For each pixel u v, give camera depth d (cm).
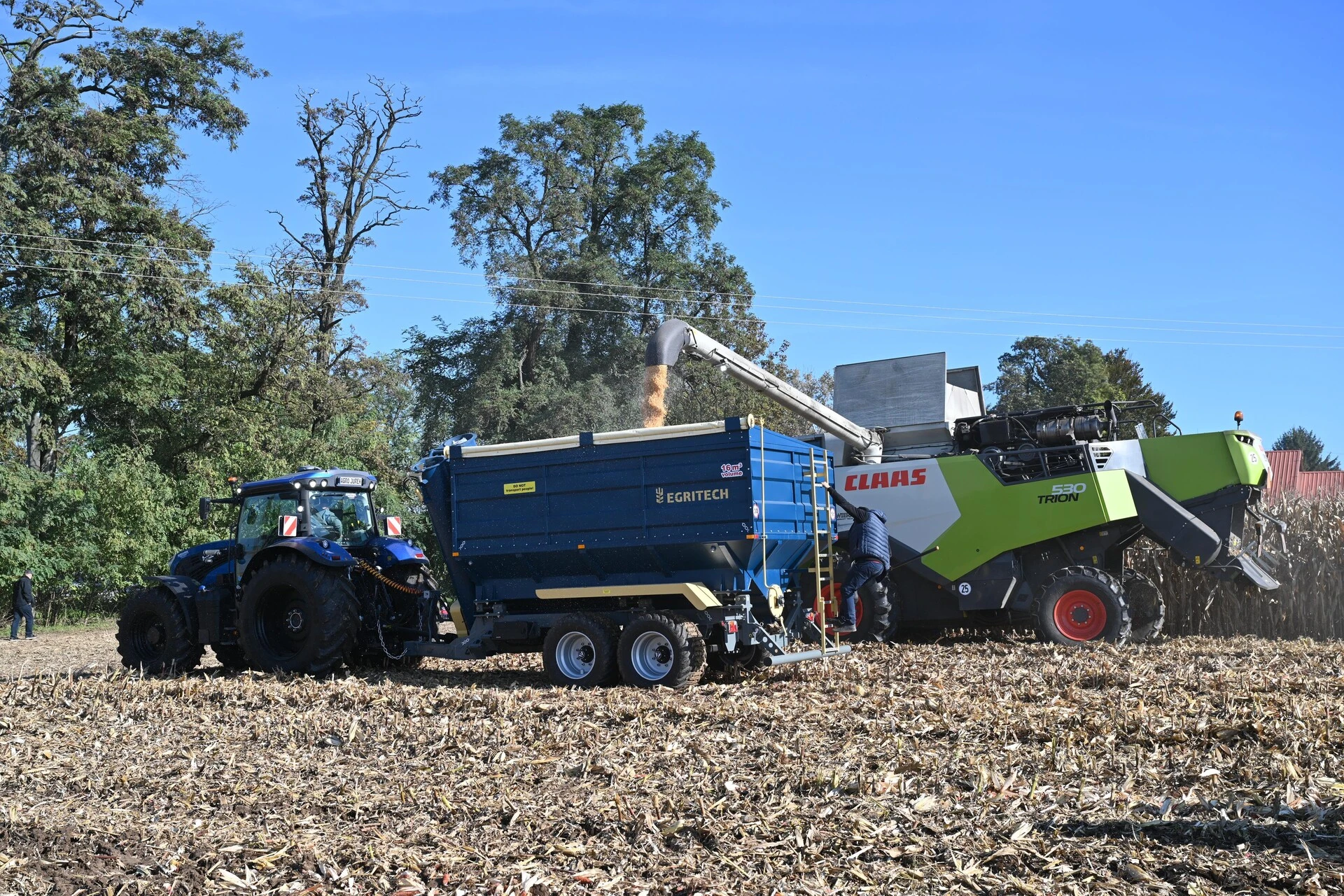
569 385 4122
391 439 3875
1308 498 1605
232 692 1033
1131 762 623
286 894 478
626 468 1060
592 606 1106
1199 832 495
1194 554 1228
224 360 3136
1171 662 1023
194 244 3047
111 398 3034
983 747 677
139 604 1285
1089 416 1308
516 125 4150
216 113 3114
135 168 3038
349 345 3391
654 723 813
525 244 4197
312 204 3788
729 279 4353
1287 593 1328
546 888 469
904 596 1345
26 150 2733
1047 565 1288
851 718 787
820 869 475
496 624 1131
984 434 1348
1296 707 722
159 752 790
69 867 520
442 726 820
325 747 791
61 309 2877
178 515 2712
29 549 2438
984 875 459
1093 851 479
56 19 2877
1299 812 515
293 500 1246
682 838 528
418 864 504
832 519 1147
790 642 1096
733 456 1009
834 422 1360
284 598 1223
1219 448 1245
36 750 805
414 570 1270
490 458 1128
